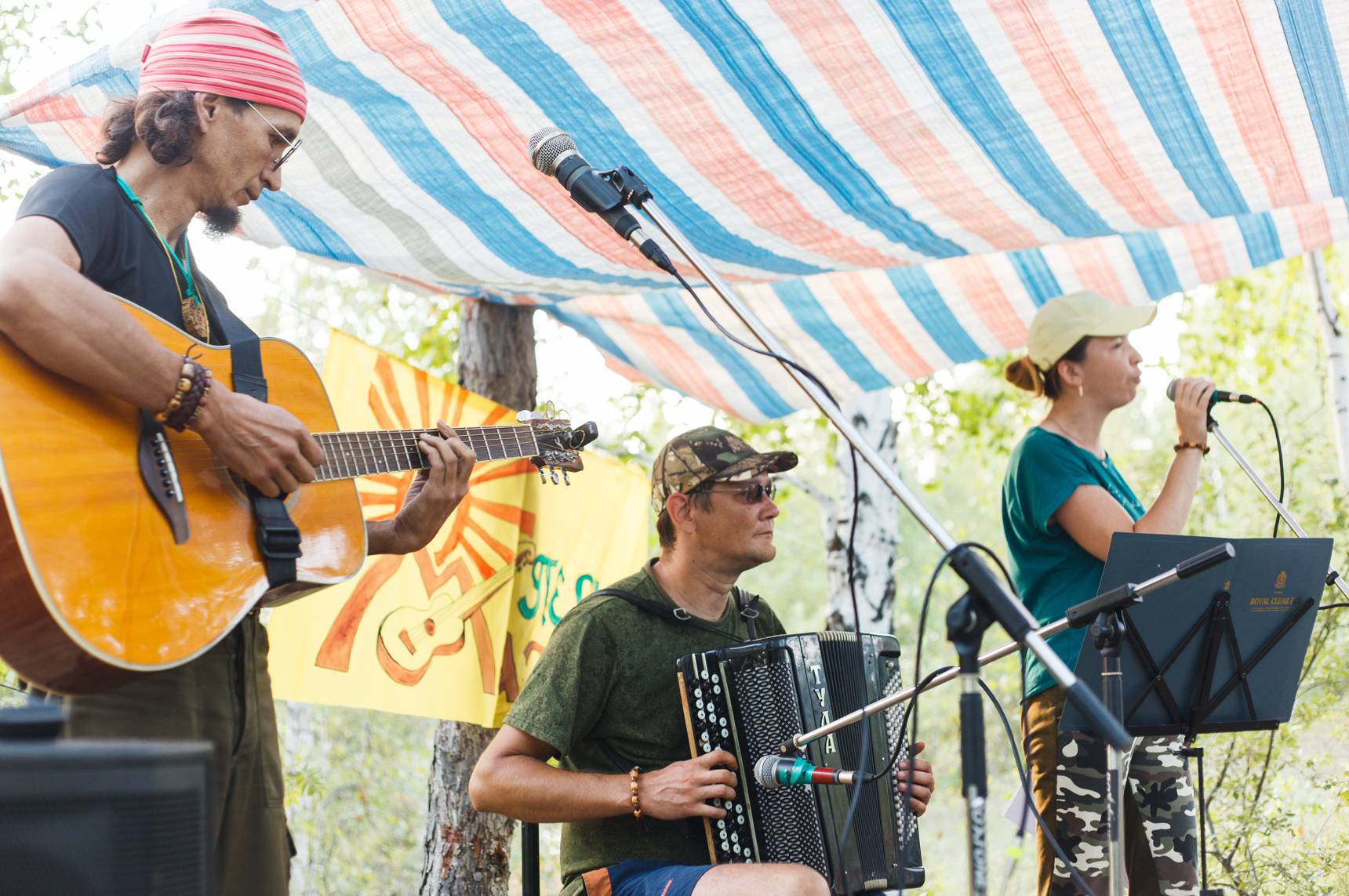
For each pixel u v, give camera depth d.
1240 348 8.73
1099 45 2.99
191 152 2.34
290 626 3.95
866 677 2.93
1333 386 6.75
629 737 2.89
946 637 1.88
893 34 2.96
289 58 2.46
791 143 3.37
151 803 1.42
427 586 4.12
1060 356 3.53
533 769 2.74
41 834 1.36
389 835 8.71
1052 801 3.26
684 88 3.17
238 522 2.24
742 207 3.70
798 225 3.81
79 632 1.92
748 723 2.71
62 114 3.01
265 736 2.30
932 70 3.08
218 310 2.49
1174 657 2.80
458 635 4.13
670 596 3.03
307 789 7.47
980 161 3.43
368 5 2.81
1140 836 3.26
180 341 2.28
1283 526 8.02
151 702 2.07
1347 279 8.91
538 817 2.71
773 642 2.78
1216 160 3.43
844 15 2.91
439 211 3.72
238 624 2.19
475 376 4.76
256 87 2.37
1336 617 6.38
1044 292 4.80
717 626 3.05
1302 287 8.92
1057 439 3.44
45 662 1.96
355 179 3.53
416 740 9.39
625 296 4.85
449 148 3.41
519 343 4.83
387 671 4.02
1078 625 2.36
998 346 5.04
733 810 2.67
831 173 3.51
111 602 1.99
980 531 16.61
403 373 4.24
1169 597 2.75
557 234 3.84
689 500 3.02
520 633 4.26
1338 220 4.50
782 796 2.68
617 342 5.18
